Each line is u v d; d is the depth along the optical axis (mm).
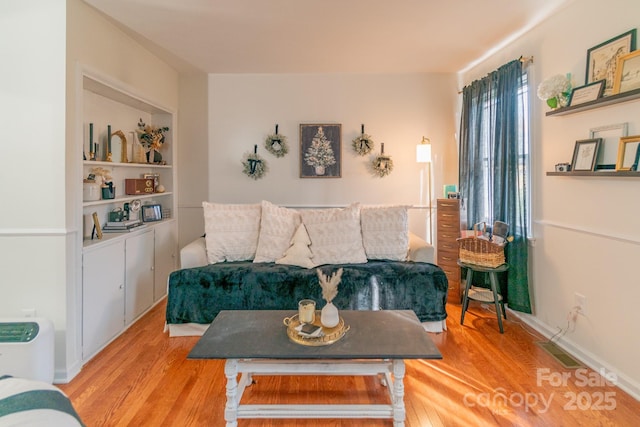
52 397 962
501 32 2865
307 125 4039
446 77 4008
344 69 3871
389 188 4094
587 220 2252
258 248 3145
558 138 2525
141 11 2482
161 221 3617
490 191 3289
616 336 2033
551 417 1749
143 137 3521
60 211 2131
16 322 1979
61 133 2119
